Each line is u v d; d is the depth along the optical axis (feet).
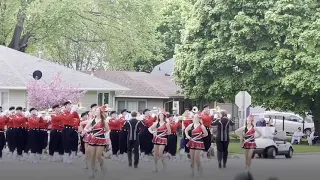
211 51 142.00
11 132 84.17
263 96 139.13
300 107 139.03
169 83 182.50
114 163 82.07
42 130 82.84
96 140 62.95
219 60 139.95
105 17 163.53
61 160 84.12
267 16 135.03
